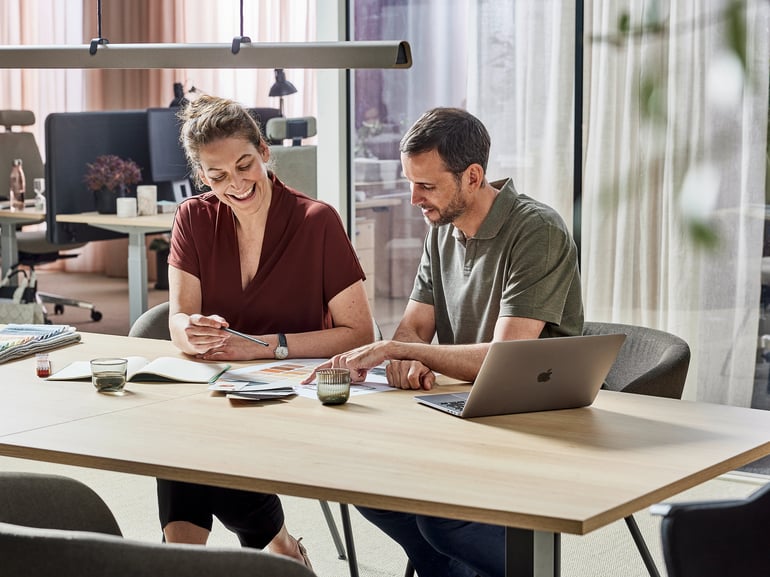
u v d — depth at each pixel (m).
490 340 2.46
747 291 3.62
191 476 1.61
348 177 4.50
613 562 3.03
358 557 3.08
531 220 2.38
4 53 2.92
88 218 5.41
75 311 7.53
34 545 1.24
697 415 1.97
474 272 2.48
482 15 4.04
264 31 7.44
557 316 2.34
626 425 1.88
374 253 4.50
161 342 2.76
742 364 3.67
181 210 2.75
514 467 1.61
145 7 8.27
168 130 5.84
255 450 1.71
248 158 2.56
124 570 1.22
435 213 2.41
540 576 1.45
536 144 3.96
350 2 4.36
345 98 4.43
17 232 6.41
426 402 2.03
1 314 5.14
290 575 1.26
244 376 2.30
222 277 2.70
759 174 3.53
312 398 2.10
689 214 0.60
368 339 2.65
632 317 3.80
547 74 3.90
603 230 3.80
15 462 3.96
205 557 1.23
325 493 1.51
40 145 8.81
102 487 3.68
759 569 1.51
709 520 1.47
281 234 2.68
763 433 1.83
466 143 2.35
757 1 3.42
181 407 2.03
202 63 2.70
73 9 8.48
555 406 1.99
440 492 1.48
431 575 2.28
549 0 3.87
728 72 0.60
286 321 2.69
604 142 3.79
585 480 1.54
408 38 4.24
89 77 8.65
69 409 2.02
